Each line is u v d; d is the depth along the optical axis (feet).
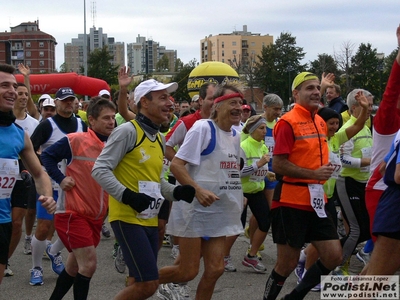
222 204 15.61
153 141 14.42
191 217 15.42
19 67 30.86
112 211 14.24
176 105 51.88
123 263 22.89
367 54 128.88
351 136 20.67
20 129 14.53
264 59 186.80
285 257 16.35
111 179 13.56
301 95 16.35
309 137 16.08
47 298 19.74
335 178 20.17
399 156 11.99
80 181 16.60
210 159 15.60
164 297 18.58
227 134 15.94
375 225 12.66
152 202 14.17
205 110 19.93
